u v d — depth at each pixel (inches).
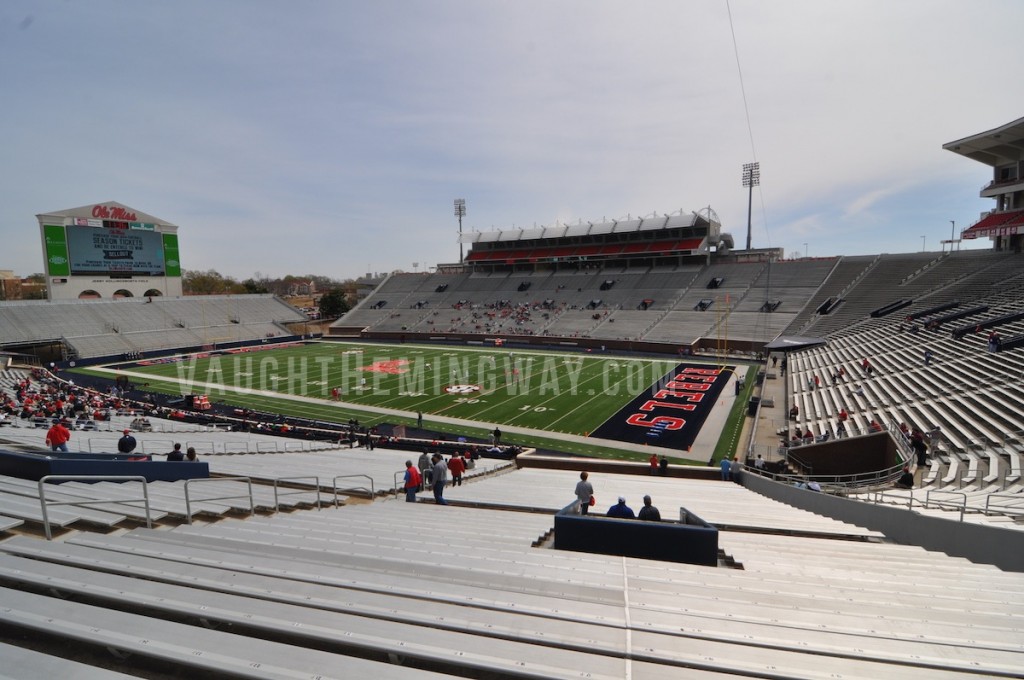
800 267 2210.9
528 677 119.5
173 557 190.7
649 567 216.8
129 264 2391.7
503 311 2605.8
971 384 831.7
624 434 1085.1
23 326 2032.5
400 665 130.3
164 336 2319.1
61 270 2196.1
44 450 487.5
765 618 159.3
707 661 128.4
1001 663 134.6
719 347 1955.0
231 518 309.6
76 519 233.1
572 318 2377.0
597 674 119.7
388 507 398.3
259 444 852.6
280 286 6943.9
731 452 968.9
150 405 1270.9
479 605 156.3
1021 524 343.9
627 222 2593.5
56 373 1800.0
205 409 1298.0
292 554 218.8
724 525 378.0
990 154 1619.1
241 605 147.9
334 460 687.7
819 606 176.7
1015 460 555.2
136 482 363.9
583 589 181.8
